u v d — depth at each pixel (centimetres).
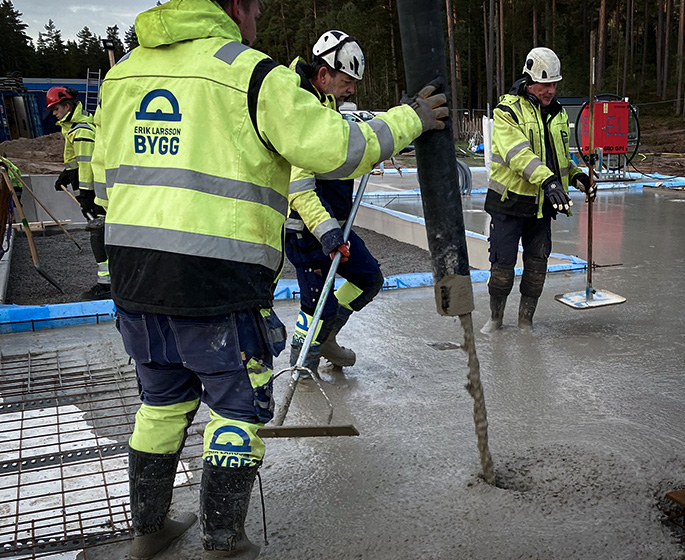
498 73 4228
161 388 200
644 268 639
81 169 633
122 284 184
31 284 714
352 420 312
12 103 2962
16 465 275
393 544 210
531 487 245
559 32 4931
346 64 296
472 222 980
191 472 268
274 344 193
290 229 326
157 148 178
